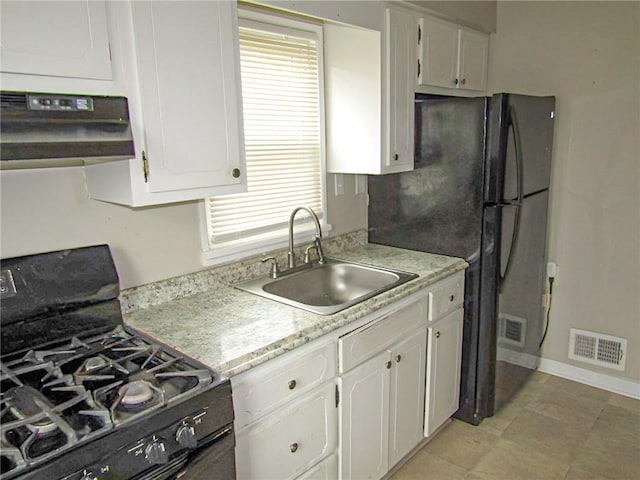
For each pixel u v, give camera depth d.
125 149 1.21
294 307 1.71
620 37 2.46
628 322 2.67
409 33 2.17
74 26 1.13
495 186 2.16
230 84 1.48
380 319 1.80
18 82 1.06
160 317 1.63
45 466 0.89
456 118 2.21
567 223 2.78
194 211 1.84
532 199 2.52
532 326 2.80
